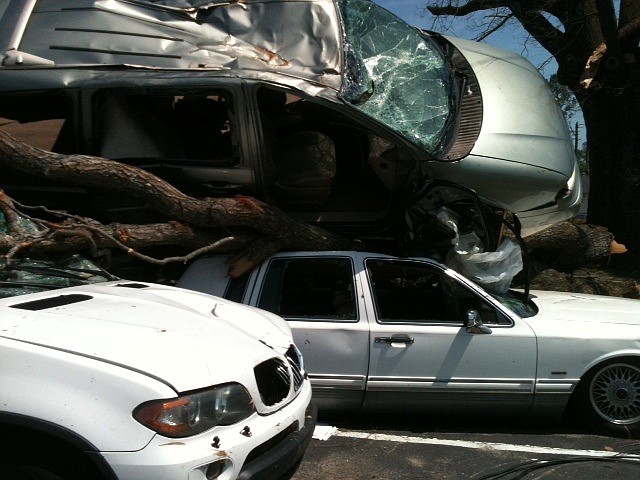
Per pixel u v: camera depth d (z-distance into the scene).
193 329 3.32
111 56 6.03
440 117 6.17
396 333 5.07
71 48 6.07
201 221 5.46
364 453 4.74
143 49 6.04
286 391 3.42
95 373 2.79
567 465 4.49
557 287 8.45
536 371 5.03
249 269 5.46
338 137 6.54
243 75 5.69
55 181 5.82
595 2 9.58
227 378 3.01
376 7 6.94
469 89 6.61
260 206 5.46
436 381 5.04
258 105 5.75
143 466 2.66
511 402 5.06
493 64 6.95
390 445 4.91
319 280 5.50
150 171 5.92
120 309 3.43
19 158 5.39
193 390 2.85
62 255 5.04
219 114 6.36
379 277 5.71
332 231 6.23
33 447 2.82
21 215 4.85
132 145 5.94
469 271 5.63
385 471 4.41
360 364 5.07
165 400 2.75
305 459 4.62
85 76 5.85
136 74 5.82
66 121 5.91
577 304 5.69
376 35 6.63
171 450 2.71
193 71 5.82
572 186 6.59
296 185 6.08
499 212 6.17
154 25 6.16
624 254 9.77
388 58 6.49
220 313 3.80
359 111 5.65
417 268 5.38
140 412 2.72
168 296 3.98
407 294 5.70
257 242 5.53
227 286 5.45
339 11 6.35
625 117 9.89
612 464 4.52
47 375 2.79
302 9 6.24
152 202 5.54
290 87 5.64
